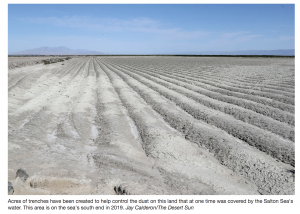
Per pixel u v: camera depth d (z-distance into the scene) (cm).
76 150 715
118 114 1059
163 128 909
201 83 1864
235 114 1045
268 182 545
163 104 1236
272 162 633
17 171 533
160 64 4181
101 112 1101
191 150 709
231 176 582
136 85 1817
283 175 563
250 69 2766
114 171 588
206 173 585
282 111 1045
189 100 1305
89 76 2366
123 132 858
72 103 1263
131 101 1296
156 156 673
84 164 626
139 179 553
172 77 2267
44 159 639
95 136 845
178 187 521
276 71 2448
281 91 1437
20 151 675
